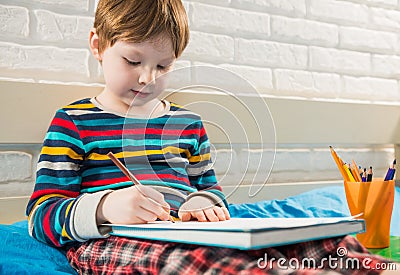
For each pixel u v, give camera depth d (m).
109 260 0.88
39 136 1.35
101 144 1.16
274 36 1.79
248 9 1.75
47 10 1.42
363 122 1.93
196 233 0.77
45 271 0.88
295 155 1.82
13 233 1.04
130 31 1.11
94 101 1.22
